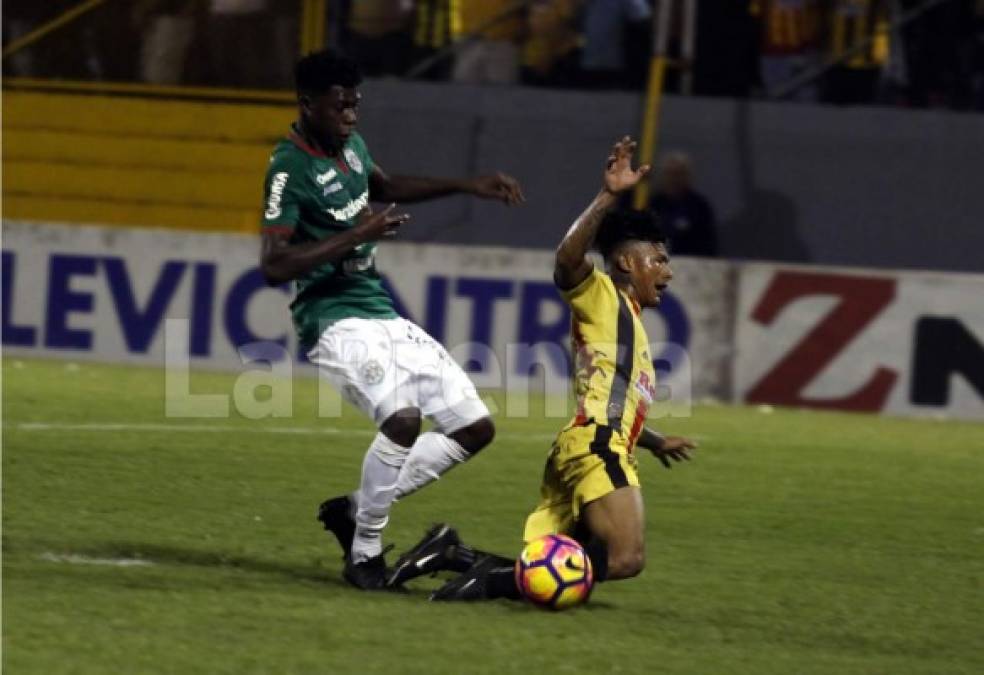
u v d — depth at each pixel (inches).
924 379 1829.5
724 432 1632.6
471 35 2394.2
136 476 1214.9
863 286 1840.6
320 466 1318.9
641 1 2368.4
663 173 2108.8
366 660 706.2
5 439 1353.3
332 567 930.7
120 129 2455.7
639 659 736.3
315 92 868.6
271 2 2425.0
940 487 1358.3
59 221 2468.0
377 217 837.2
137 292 1972.2
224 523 1052.5
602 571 847.1
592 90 2357.3
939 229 2235.5
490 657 722.8
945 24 2311.8
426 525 1093.8
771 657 757.3
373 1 2413.9
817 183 2260.1
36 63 2486.5
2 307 2000.5
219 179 2432.3
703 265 1870.1
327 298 882.1
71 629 732.0
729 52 2346.2
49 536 969.5
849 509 1231.5
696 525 1135.6
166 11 2453.2
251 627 755.4
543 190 2297.0
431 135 2338.8
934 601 916.0
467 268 1898.4
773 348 1861.5
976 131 2245.3
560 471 852.6
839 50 2331.4
